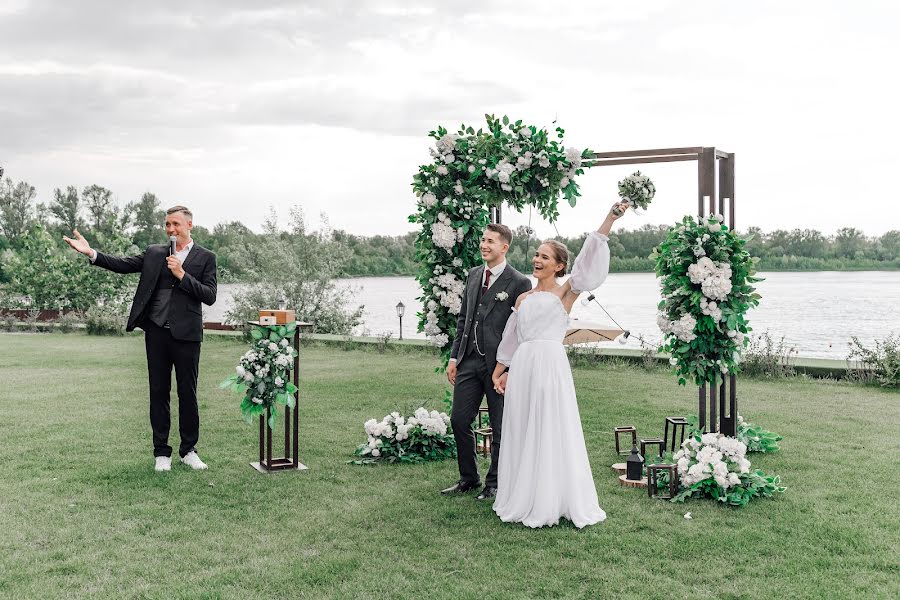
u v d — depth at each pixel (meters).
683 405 8.59
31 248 24.11
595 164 5.95
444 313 6.22
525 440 4.42
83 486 5.14
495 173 5.84
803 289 46.97
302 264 20.36
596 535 4.11
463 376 5.08
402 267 47.59
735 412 5.89
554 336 4.50
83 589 3.36
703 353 5.62
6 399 8.93
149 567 3.64
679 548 3.89
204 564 3.71
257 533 4.20
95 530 4.22
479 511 4.62
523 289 4.98
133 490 5.05
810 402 8.74
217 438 6.85
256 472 5.62
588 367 12.17
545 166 5.80
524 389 4.46
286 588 3.38
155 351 5.61
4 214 61.50
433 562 3.73
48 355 13.95
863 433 6.94
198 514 4.54
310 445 6.59
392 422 6.26
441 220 6.02
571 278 4.48
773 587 3.35
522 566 3.66
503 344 4.75
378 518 4.48
